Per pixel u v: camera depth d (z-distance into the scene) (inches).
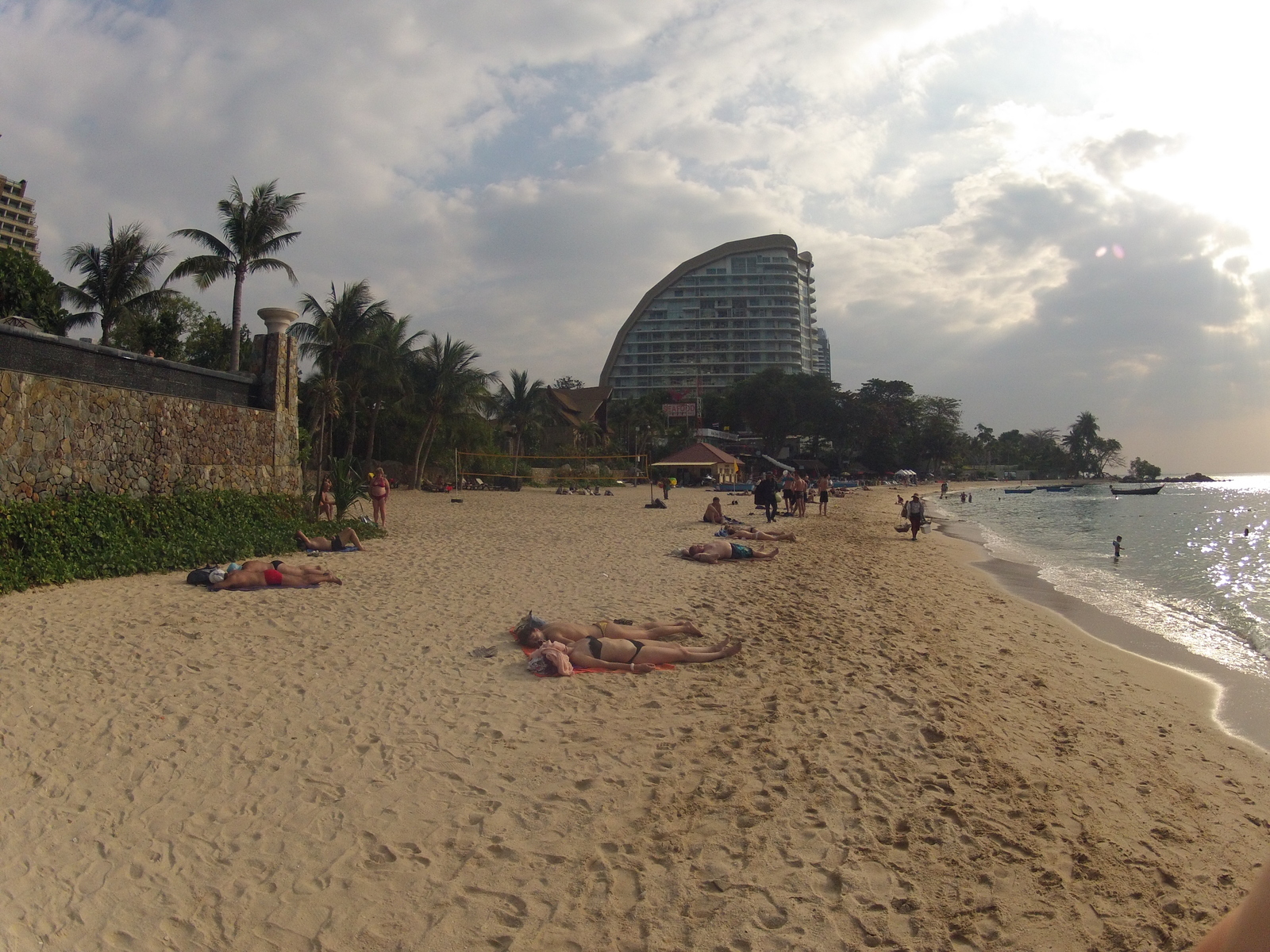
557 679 285.1
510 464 2214.6
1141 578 749.3
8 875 153.3
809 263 6771.7
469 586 462.6
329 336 1488.7
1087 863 170.1
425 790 194.5
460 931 142.0
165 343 1295.5
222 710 243.1
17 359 470.9
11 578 402.9
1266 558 931.3
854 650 346.0
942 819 186.1
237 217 1186.0
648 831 177.0
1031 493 3966.5
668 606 422.6
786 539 819.4
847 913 148.6
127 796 187.0
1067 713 287.0
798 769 210.8
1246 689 351.9
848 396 4005.9
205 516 582.2
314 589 436.8
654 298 6476.4
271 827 175.5
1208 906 156.6
